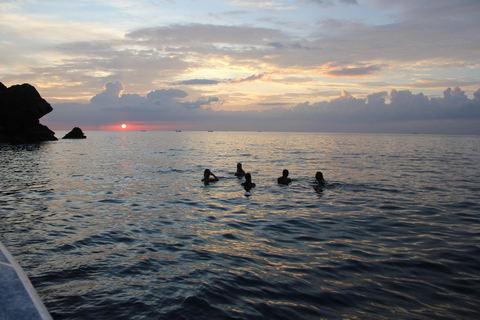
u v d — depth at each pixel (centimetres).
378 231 695
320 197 1069
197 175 1622
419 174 1656
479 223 758
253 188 1238
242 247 591
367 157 2819
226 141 7788
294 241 627
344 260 528
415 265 508
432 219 793
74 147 4338
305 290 420
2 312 127
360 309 374
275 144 5966
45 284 424
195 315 352
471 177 1550
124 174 1650
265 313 361
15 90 5200
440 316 360
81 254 541
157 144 5825
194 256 542
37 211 846
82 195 1083
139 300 384
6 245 577
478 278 462
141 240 624
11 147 4075
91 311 356
